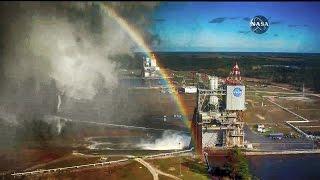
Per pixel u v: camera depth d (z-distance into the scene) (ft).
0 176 330.75
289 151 402.72
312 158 392.47
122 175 335.47
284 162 379.35
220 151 385.09
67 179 327.47
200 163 362.94
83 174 337.52
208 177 332.80
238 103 394.93
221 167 346.13
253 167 364.17
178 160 370.12
